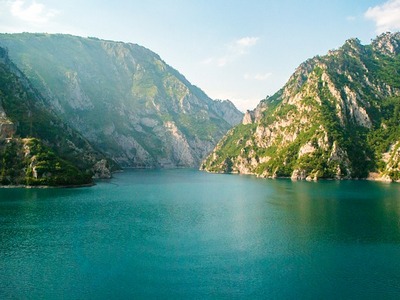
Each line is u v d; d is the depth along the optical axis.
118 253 100.56
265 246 106.94
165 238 115.31
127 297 75.06
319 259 96.06
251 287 79.88
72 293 76.50
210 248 105.44
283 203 183.12
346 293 76.94
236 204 182.50
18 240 111.31
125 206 175.88
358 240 112.12
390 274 86.31
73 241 111.00
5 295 75.31
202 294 76.56
